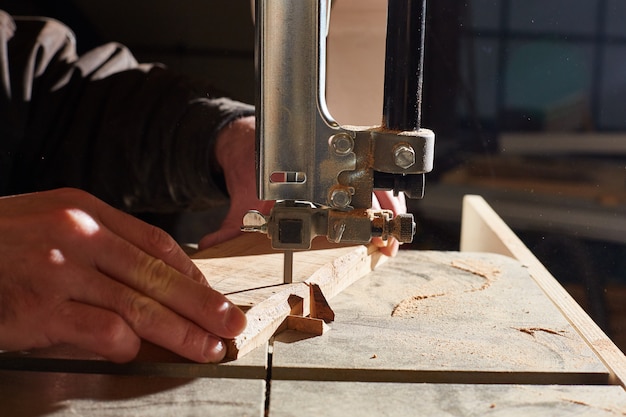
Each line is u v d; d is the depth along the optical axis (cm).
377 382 87
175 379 87
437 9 240
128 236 95
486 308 112
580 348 97
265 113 93
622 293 234
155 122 168
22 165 176
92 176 173
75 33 250
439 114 248
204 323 88
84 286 88
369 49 126
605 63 239
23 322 87
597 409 81
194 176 163
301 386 85
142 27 249
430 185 253
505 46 242
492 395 84
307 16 91
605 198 246
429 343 98
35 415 78
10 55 175
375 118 125
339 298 116
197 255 125
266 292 105
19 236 88
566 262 245
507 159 249
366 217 94
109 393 83
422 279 126
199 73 253
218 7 246
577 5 237
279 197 96
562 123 245
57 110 176
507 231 157
